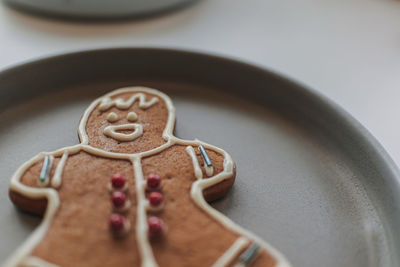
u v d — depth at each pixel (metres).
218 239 0.17
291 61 0.27
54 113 0.23
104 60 0.24
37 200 0.18
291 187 0.20
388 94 0.25
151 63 0.25
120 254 0.16
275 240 0.18
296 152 0.21
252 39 0.29
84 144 0.20
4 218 0.18
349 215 0.19
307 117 0.22
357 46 0.28
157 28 0.29
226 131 0.22
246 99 0.24
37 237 0.16
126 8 0.29
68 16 0.29
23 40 0.27
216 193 0.19
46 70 0.23
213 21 0.30
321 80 0.26
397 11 0.32
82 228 0.17
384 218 0.18
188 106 0.24
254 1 0.33
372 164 0.20
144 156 0.19
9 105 0.23
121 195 0.17
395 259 0.17
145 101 0.22
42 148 0.21
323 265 0.17
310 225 0.19
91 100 0.24
